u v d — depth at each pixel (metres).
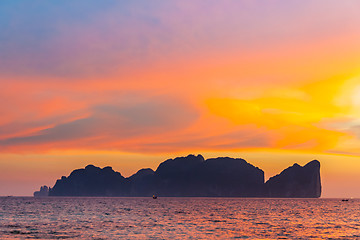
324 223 91.62
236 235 65.31
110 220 94.44
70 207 168.12
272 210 159.62
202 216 113.81
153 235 64.19
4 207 157.12
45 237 60.19
